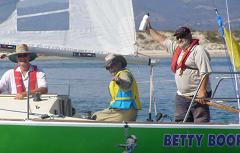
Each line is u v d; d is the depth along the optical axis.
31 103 15.19
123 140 13.88
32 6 17.34
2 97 15.86
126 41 17.11
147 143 13.97
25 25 17.31
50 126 13.64
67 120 13.82
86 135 13.76
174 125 14.09
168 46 15.98
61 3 17.36
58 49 16.83
